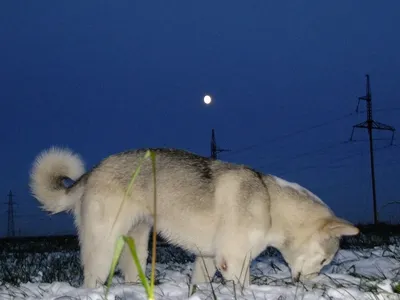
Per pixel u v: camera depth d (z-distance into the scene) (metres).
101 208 2.52
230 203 2.52
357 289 2.13
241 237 2.49
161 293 2.23
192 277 2.76
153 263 1.03
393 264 3.19
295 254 2.71
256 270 3.43
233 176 2.57
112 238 2.52
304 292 2.14
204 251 2.61
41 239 8.59
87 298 2.10
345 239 4.88
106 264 2.52
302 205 2.68
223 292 2.18
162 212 2.58
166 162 2.60
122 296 2.16
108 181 2.54
